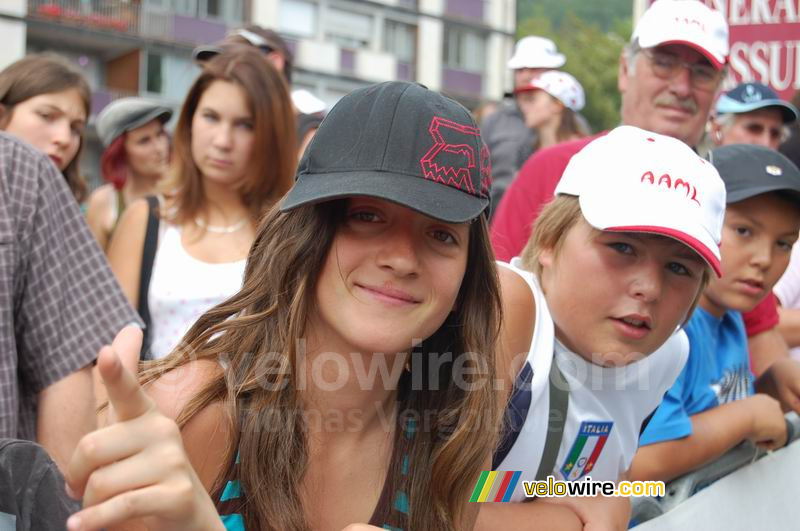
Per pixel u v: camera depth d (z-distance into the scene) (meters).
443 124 1.48
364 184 1.42
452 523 1.62
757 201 2.61
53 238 2.08
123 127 4.46
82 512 1.09
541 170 2.93
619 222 1.89
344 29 33.62
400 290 1.49
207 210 2.98
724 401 2.70
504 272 1.99
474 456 1.65
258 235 1.63
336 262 1.52
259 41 4.06
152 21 29.59
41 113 3.07
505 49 37.44
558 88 5.13
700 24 3.13
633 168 1.95
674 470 2.42
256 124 2.96
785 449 2.77
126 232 2.95
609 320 1.96
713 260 1.90
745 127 4.16
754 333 3.14
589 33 49.75
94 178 27.66
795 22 5.08
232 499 1.51
